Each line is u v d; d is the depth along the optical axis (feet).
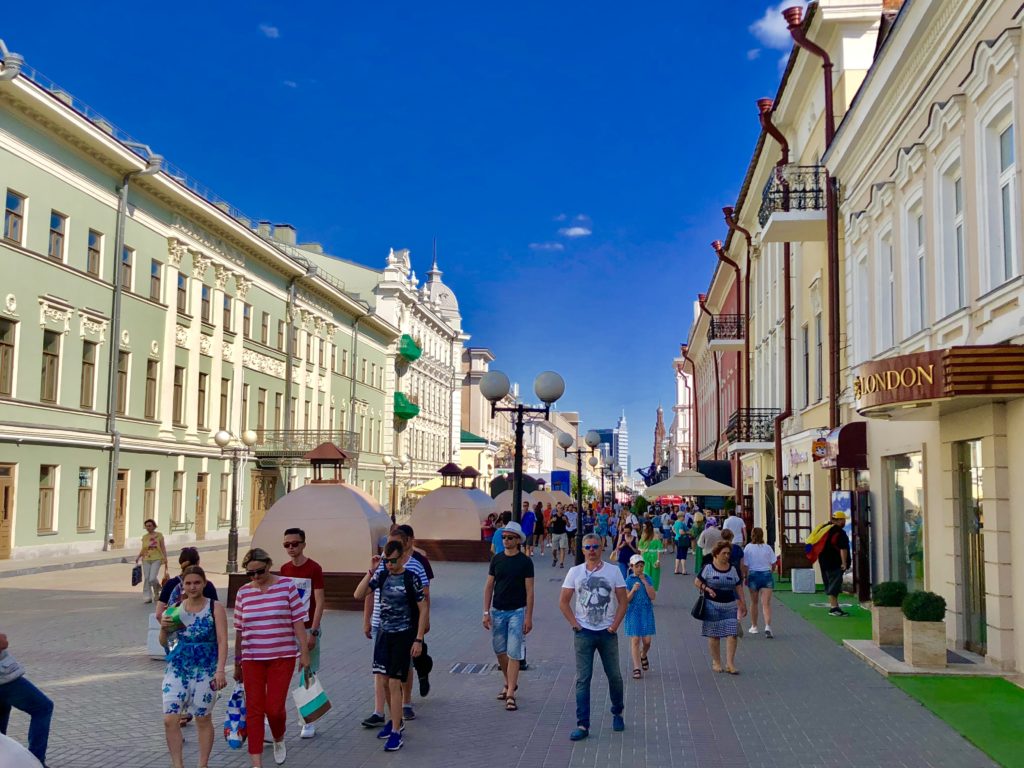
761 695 32.09
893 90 48.19
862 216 55.72
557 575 84.84
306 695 26.40
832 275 63.00
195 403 124.57
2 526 84.89
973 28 37.45
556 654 41.09
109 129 103.76
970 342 37.93
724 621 36.35
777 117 85.35
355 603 55.67
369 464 199.82
